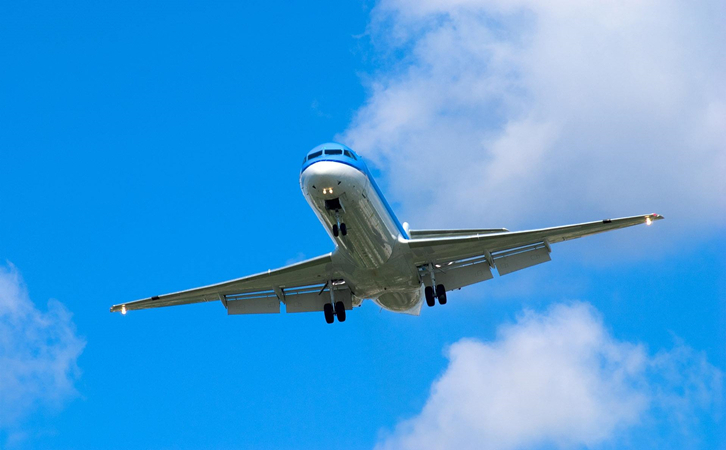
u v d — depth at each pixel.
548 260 103.31
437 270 104.88
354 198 87.69
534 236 100.19
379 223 92.38
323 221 91.88
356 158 92.56
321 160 88.44
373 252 94.31
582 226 98.75
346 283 105.00
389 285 101.94
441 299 103.00
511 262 104.00
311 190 86.94
